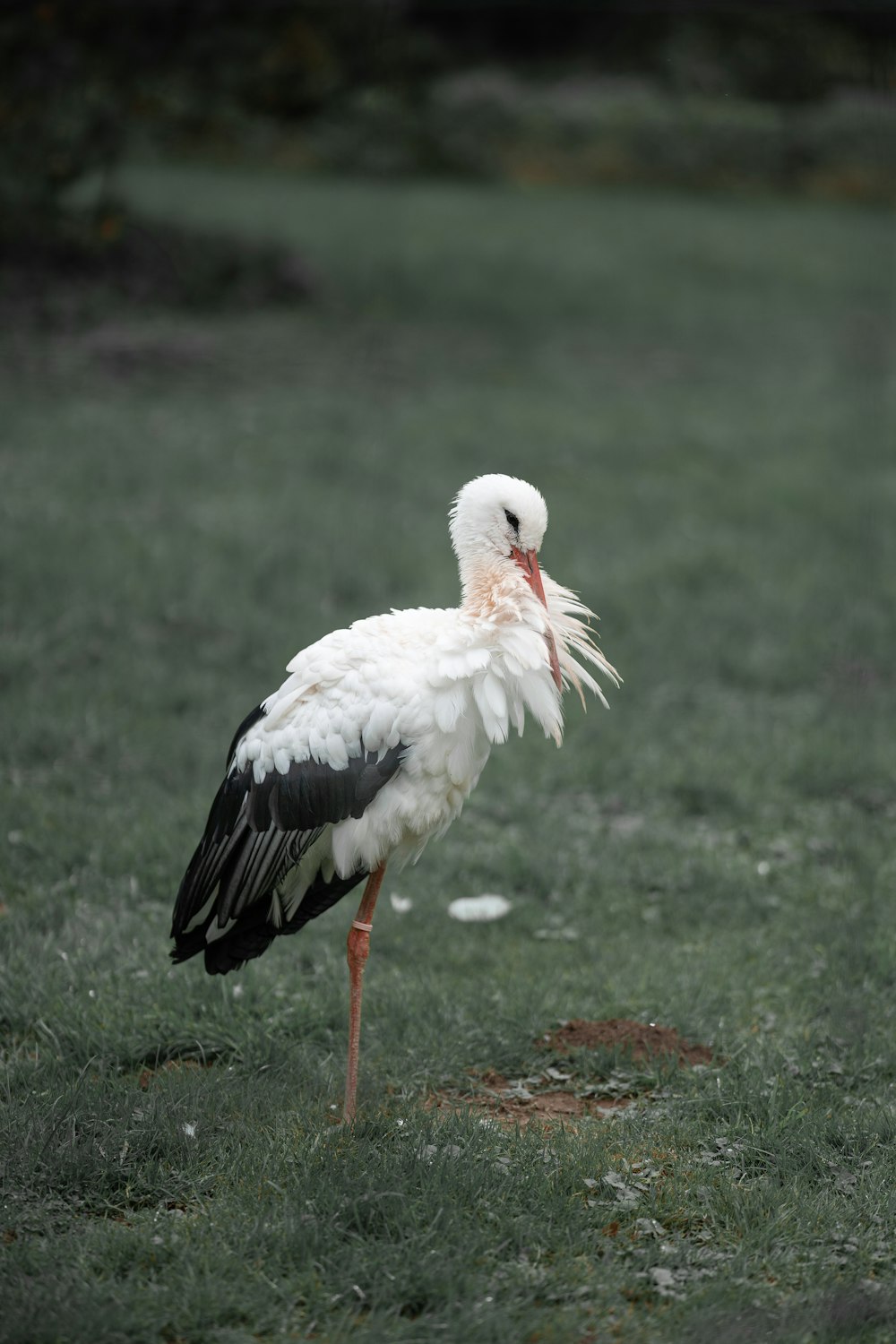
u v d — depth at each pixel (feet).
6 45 81.76
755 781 37.99
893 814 36.17
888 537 60.49
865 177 168.86
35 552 48.98
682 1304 18.03
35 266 89.25
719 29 182.91
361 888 32.04
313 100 100.89
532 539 24.62
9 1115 21.74
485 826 35.24
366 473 65.16
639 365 96.27
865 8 71.46
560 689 23.62
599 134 171.53
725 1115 22.97
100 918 28.84
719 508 64.23
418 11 173.37
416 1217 19.31
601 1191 20.45
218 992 26.23
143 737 37.78
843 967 28.14
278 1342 17.04
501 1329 17.26
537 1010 26.21
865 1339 17.60
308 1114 22.44
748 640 48.11
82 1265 18.33
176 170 142.92
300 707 22.50
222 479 61.77
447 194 149.89
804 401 88.58
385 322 100.22
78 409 70.28
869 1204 20.43
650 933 30.19
